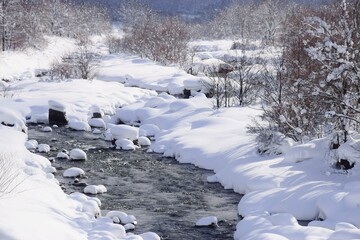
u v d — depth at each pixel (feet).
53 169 55.06
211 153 61.05
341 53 47.83
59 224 33.71
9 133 66.69
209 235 38.78
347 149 47.42
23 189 39.70
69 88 108.27
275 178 47.14
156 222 41.55
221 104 86.17
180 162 62.03
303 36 60.59
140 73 138.00
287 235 33.68
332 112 45.91
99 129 81.71
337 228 33.76
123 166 59.93
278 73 65.00
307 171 48.21
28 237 28.76
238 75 92.27
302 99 56.44
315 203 40.27
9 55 152.05
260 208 42.09
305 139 57.31
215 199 48.03
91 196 48.21
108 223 37.17
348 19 49.93
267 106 72.95
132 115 86.89
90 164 60.23
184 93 110.63
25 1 233.96
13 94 96.99
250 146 59.47
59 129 79.66
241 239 35.24
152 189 51.29
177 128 74.84
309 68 57.26
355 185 41.32
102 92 107.24
